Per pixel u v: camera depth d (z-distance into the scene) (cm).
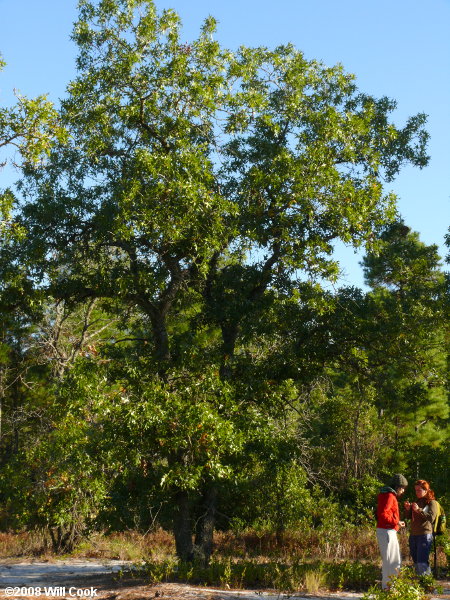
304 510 1752
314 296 1450
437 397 2534
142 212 1348
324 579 1100
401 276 1995
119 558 1720
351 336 1553
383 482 2417
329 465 2375
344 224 1513
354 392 2342
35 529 1883
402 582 824
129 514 1276
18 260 1441
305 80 1650
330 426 2444
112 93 1498
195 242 1373
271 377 1485
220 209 1393
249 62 1614
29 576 1389
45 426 2014
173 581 1141
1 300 1467
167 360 1380
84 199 1449
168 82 1467
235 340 1584
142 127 1496
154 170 1347
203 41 1523
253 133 1591
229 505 1681
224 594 967
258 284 1526
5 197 1327
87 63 1539
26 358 2477
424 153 1764
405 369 1614
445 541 1260
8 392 2508
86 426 1253
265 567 1186
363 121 1630
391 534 945
